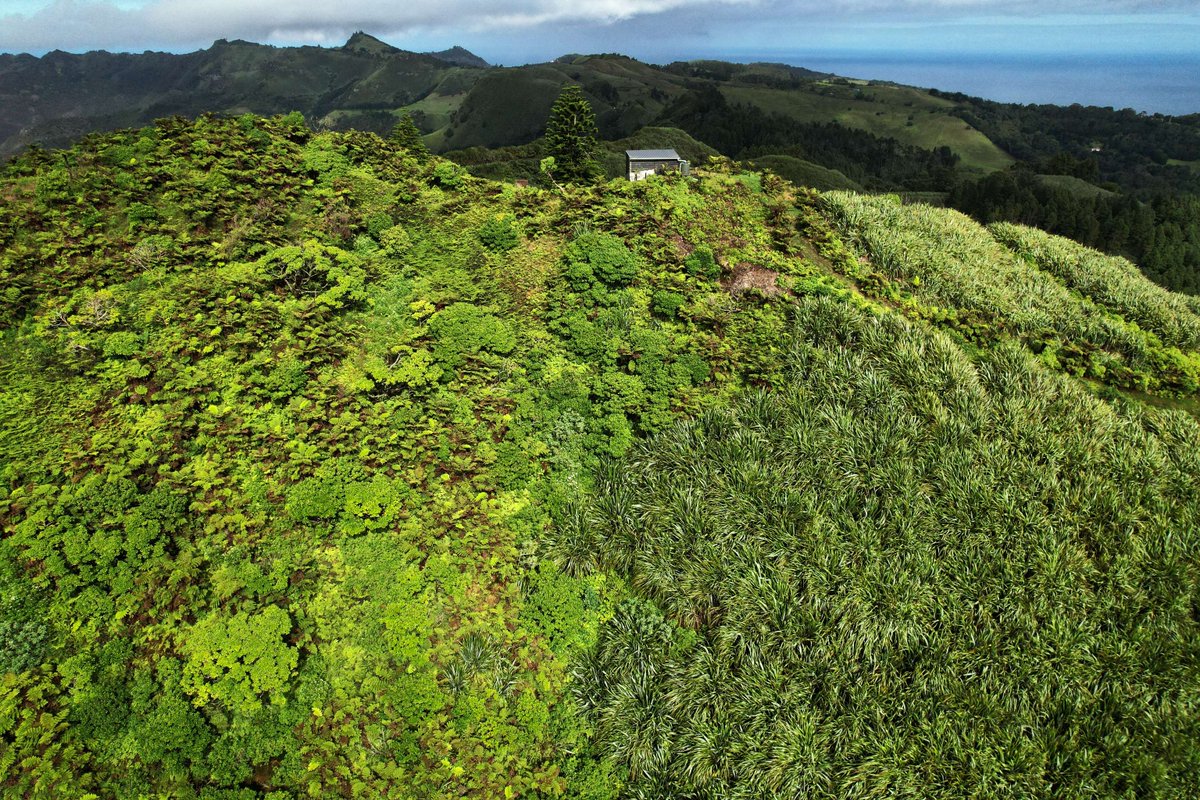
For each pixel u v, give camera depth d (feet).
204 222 62.13
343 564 40.91
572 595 43.27
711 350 58.49
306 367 50.75
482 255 67.26
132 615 36.32
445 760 35.65
